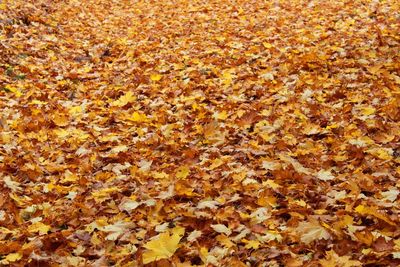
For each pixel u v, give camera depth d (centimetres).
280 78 693
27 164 503
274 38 880
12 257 347
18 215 408
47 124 615
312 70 703
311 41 833
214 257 333
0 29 905
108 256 350
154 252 331
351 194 399
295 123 550
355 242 329
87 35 1062
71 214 412
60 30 1050
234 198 408
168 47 929
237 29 984
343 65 697
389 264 305
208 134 551
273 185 421
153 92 710
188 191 420
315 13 1030
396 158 452
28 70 803
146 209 410
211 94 673
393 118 531
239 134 543
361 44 769
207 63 798
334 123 538
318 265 312
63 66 857
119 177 476
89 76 809
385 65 665
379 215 344
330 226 352
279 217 382
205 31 1004
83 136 584
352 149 469
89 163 518
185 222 382
